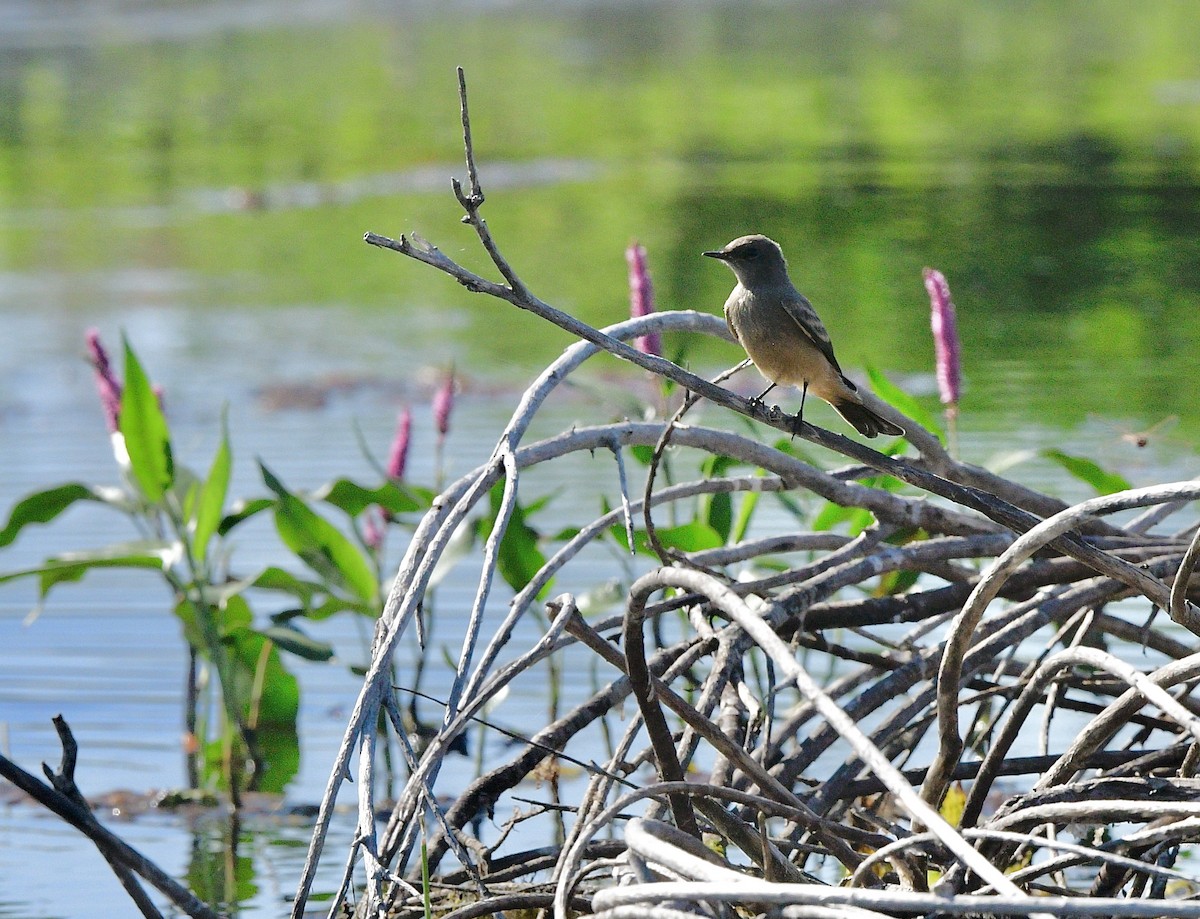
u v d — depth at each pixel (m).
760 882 5.20
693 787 6.23
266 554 15.27
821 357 9.08
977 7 86.81
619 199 36.59
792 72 61.78
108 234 35.44
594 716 8.05
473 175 6.55
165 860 9.68
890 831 7.09
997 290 26.09
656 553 7.82
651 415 10.73
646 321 8.94
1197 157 38.47
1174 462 14.34
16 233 35.72
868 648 12.49
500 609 13.81
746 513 11.09
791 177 38.59
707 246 30.58
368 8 93.31
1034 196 34.31
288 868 9.56
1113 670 6.21
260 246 33.47
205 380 21.78
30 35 82.25
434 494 11.55
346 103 57.22
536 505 10.99
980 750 9.38
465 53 71.38
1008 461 10.12
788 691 11.55
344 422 19.30
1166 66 59.44
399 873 6.69
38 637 13.68
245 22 86.75
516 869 7.57
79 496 11.43
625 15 86.94
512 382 21.44
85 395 21.06
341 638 13.95
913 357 21.58
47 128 53.12
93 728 11.90
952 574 8.65
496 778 7.96
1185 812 5.68
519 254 30.84
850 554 8.38
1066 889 7.13
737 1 94.00
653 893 5.21
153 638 13.71
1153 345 21.67
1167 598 6.96
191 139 50.44
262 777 11.23
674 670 7.46
